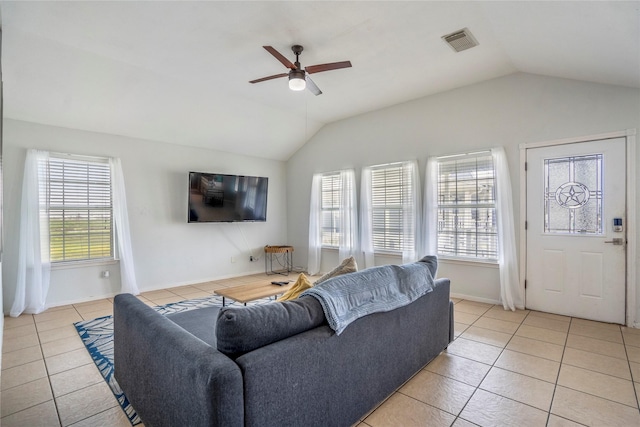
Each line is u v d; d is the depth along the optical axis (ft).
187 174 17.31
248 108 16.03
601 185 10.96
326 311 5.19
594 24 7.50
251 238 20.25
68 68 11.03
